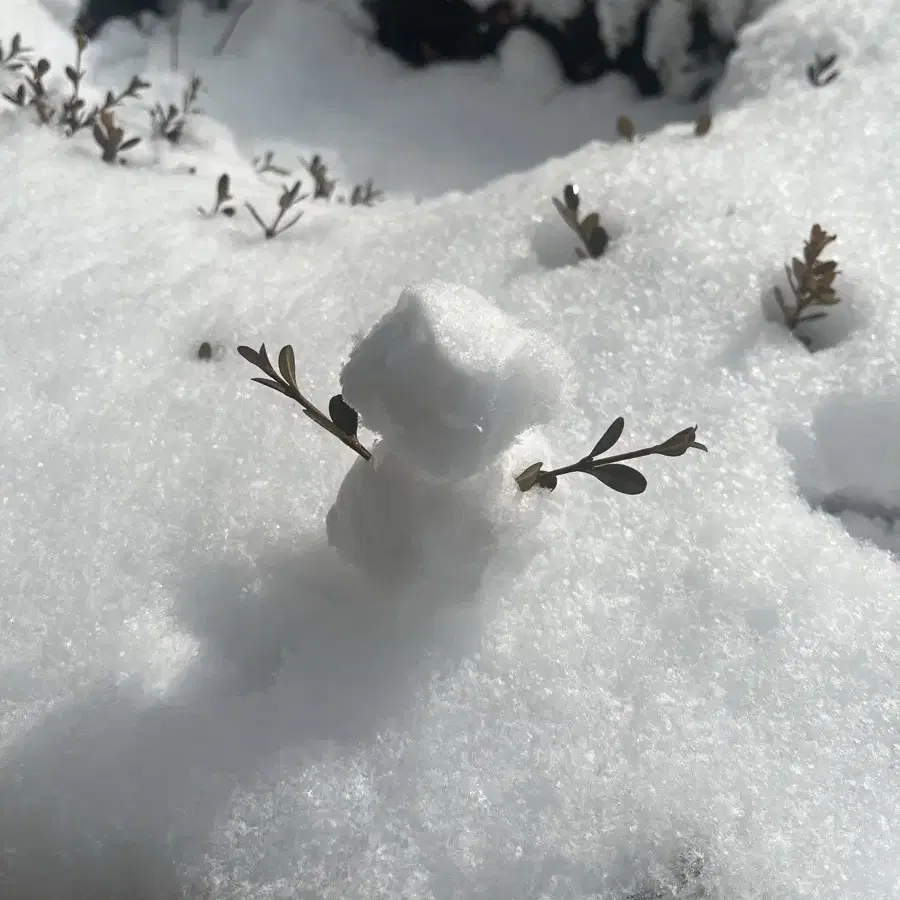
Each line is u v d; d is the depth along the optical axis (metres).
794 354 0.32
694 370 0.31
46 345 0.32
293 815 0.21
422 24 0.71
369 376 0.20
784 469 0.29
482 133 0.67
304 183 0.57
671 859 0.21
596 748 0.22
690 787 0.22
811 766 0.22
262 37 0.70
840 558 0.27
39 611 0.24
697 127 0.42
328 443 0.28
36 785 0.21
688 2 0.62
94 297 0.34
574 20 0.67
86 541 0.26
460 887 0.20
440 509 0.22
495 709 0.23
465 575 0.22
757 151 0.40
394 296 0.34
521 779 0.22
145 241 0.38
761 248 0.34
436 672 0.23
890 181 0.38
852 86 0.44
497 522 0.22
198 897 0.20
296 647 0.24
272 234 0.40
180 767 0.22
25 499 0.27
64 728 0.22
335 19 0.72
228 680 0.23
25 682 0.23
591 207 0.37
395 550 0.22
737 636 0.24
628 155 0.40
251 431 0.29
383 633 0.24
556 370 0.20
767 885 0.21
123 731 0.22
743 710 0.23
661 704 0.23
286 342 0.32
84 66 0.61
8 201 0.39
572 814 0.21
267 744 0.22
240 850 0.21
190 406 0.30
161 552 0.26
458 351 0.19
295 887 0.20
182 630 0.24
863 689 0.24
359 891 0.20
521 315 0.33
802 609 0.25
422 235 0.37
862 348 0.31
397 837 0.21
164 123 0.55
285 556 0.25
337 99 0.68
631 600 0.25
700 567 0.26
